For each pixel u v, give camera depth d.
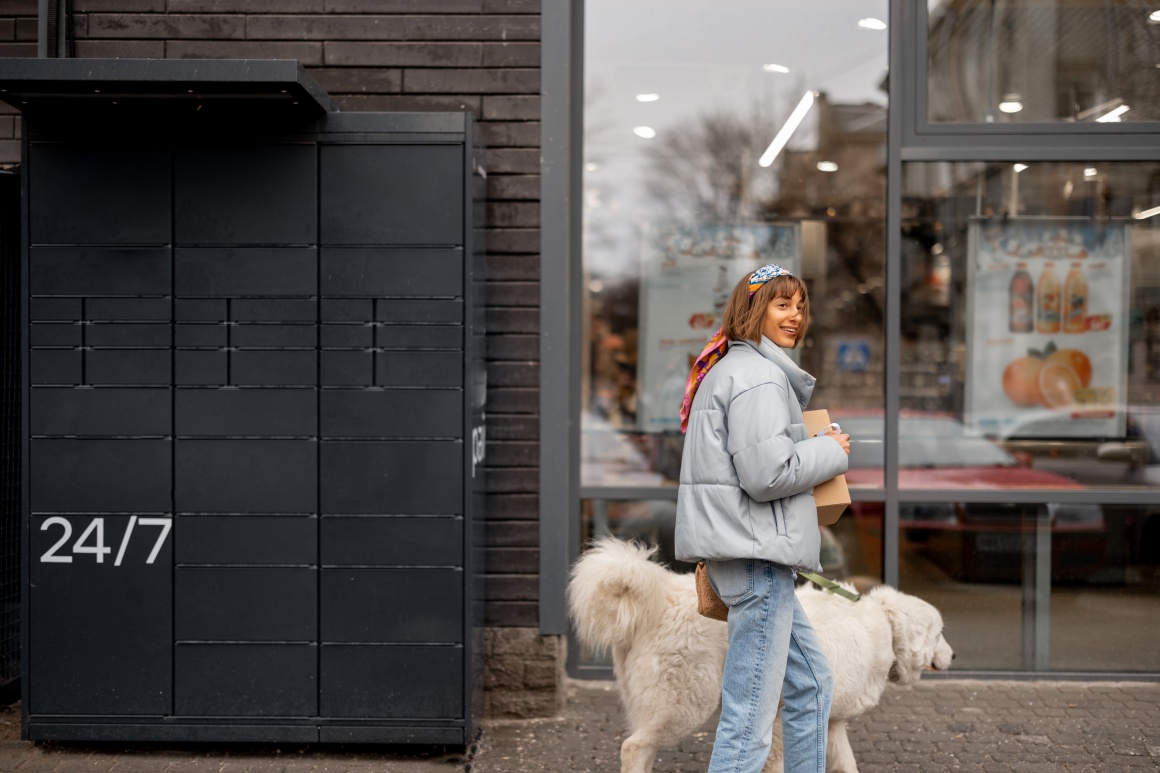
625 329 4.89
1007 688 4.62
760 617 2.79
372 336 3.81
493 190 4.31
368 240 3.79
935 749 3.88
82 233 3.79
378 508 3.82
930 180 4.82
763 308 2.94
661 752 3.87
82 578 3.81
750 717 2.79
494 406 4.34
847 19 4.84
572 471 4.80
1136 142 4.69
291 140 3.78
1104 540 4.79
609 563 3.10
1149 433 4.84
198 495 3.81
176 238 3.79
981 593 4.81
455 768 3.75
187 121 3.77
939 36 4.77
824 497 2.95
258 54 4.27
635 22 4.86
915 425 4.88
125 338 3.79
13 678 4.39
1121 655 4.77
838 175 4.88
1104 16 4.76
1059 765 3.72
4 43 4.45
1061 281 4.85
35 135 3.76
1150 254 4.82
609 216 4.90
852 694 3.21
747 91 4.88
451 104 4.29
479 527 4.12
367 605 3.82
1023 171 4.80
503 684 4.33
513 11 4.28
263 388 3.81
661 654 3.14
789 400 2.85
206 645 3.81
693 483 2.86
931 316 4.86
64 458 3.81
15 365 4.41
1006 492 4.79
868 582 4.83
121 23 4.26
